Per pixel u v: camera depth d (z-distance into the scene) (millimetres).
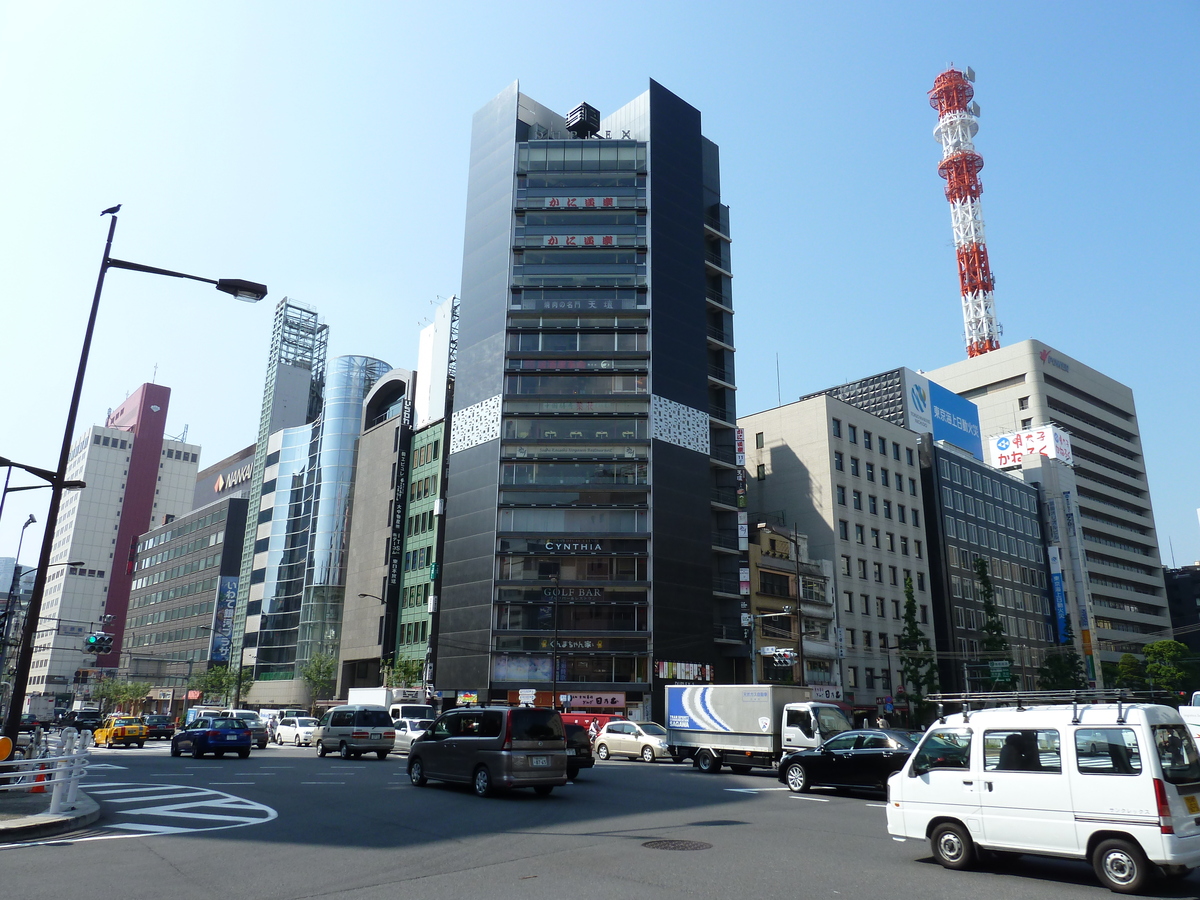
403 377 82875
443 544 66062
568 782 22297
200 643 111688
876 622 73438
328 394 93750
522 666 56250
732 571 63156
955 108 146500
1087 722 10234
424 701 58000
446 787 20391
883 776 19125
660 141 69062
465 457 63312
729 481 66688
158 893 8812
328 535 87062
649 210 66188
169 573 128875
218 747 31484
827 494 73250
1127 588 118062
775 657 62344
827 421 75125
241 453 130625
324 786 20438
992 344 133875
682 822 14539
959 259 140500
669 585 58125
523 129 70625
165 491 174750
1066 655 78750
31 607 15672
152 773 23734
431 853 11289
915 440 85188
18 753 20094
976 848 10789
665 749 32500
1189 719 20047
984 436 124312
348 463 90250
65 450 16328
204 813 15234
